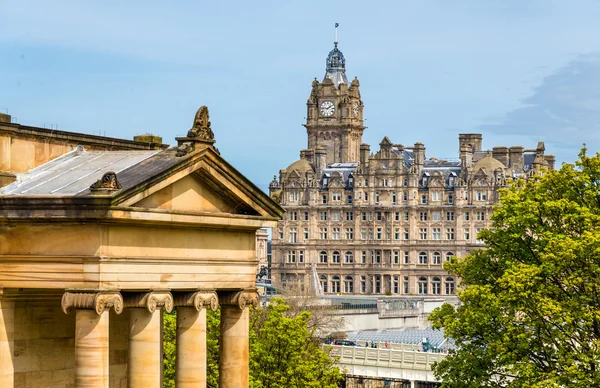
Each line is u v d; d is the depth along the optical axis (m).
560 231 74.19
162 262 36.97
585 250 67.38
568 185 76.62
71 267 35.03
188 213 37.25
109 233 34.97
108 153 41.03
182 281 37.88
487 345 73.81
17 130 39.56
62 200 34.47
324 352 98.25
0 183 38.31
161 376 41.88
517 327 69.31
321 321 159.75
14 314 38.25
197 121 38.00
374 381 131.12
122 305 35.44
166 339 82.38
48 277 35.31
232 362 41.47
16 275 35.62
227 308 41.50
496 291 75.25
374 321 194.75
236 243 40.41
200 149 37.56
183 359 38.81
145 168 36.88
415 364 121.31
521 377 67.50
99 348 34.75
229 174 38.94
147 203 36.25
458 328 74.12
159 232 36.91
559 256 67.69
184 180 37.91
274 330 85.69
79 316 34.84
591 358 65.25
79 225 34.94
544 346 69.81
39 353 39.34
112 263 35.12
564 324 71.19
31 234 35.50
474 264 77.94
